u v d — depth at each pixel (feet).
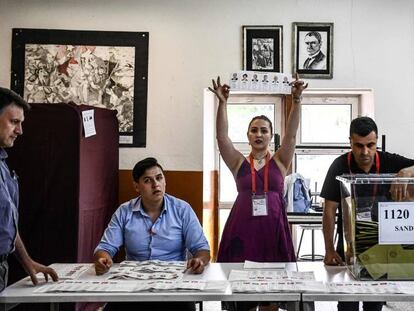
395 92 13.92
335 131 15.70
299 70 13.93
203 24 14.05
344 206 6.97
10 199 6.51
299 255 16.97
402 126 13.92
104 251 7.75
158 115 14.02
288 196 14.58
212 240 15.84
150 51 14.03
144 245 8.10
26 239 10.45
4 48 13.96
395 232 6.24
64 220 10.44
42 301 5.93
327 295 5.72
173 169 13.96
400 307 12.51
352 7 13.98
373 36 13.93
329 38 13.92
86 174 10.94
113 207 13.08
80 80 13.94
